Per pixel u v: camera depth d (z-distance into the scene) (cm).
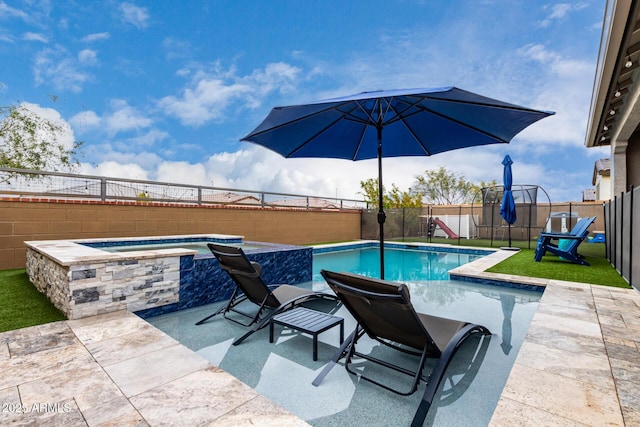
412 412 232
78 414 202
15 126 1272
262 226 1144
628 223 542
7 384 232
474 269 689
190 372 251
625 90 707
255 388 262
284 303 374
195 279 467
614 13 441
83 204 730
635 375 247
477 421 222
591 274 626
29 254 554
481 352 325
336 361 279
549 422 197
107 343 297
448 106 429
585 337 316
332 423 221
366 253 1216
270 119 418
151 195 862
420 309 471
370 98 347
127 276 395
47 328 330
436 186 3081
